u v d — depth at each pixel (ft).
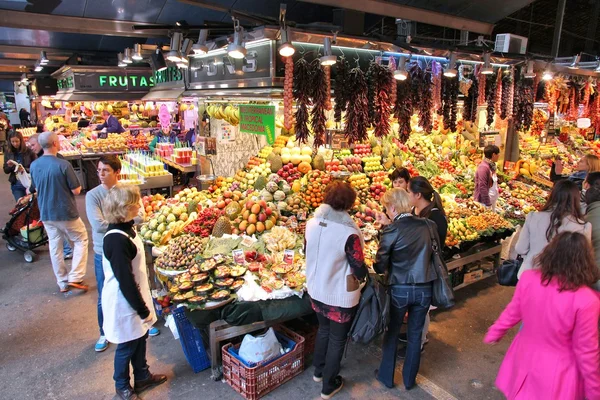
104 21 19.27
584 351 6.78
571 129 35.76
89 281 17.39
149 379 10.77
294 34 13.17
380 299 10.02
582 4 44.01
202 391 10.75
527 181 26.73
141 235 15.06
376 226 15.80
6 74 58.18
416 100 16.29
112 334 9.57
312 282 9.98
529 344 7.45
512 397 7.67
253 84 14.53
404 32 20.92
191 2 12.12
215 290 11.12
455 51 17.38
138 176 21.56
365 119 14.39
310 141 19.93
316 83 13.28
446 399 10.65
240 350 10.58
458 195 21.04
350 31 16.38
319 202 17.19
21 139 21.76
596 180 11.35
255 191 17.11
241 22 19.15
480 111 26.61
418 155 23.80
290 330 11.86
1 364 11.80
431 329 14.11
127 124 41.73
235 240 13.79
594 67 24.47
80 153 32.24
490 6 20.33
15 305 15.26
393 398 10.62
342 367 11.91
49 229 15.62
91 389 10.82
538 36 53.52
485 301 16.22
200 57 18.47
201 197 17.87
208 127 22.13
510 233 17.94
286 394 10.64
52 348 12.61
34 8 17.66
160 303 13.57
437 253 9.99
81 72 31.78
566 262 6.92
